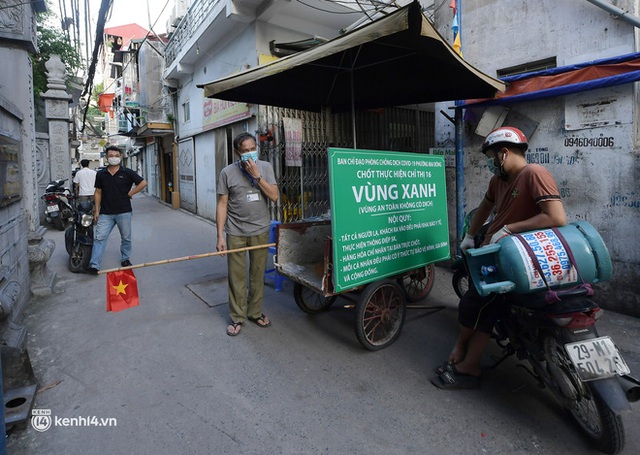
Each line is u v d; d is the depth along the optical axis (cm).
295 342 345
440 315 404
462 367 278
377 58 415
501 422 241
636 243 379
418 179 359
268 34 740
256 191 358
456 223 534
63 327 374
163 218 1077
